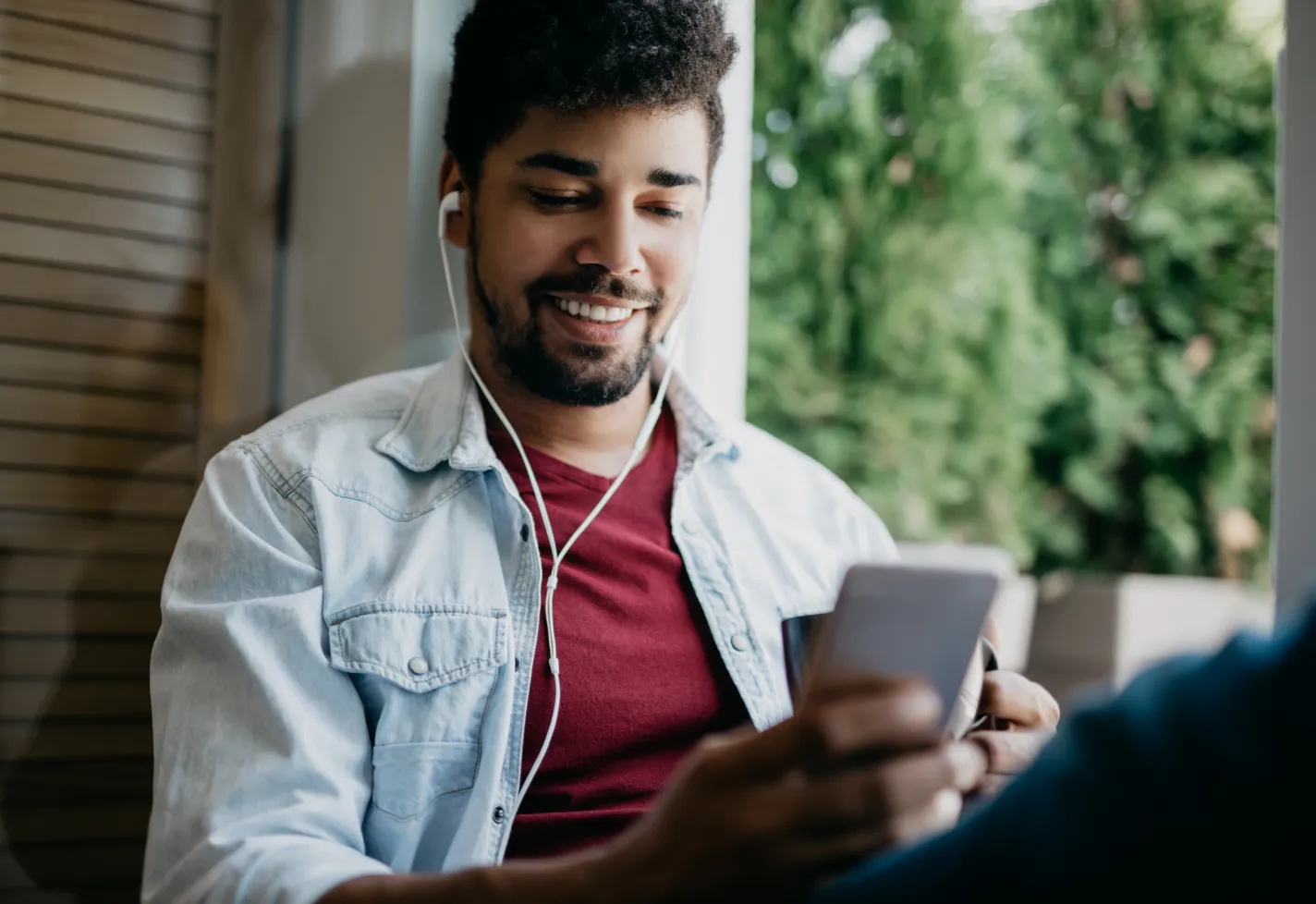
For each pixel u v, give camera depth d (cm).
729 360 186
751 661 114
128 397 145
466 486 113
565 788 106
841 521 133
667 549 119
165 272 147
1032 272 427
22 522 138
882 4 423
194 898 86
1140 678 41
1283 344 142
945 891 40
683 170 113
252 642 97
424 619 104
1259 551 413
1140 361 420
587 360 114
